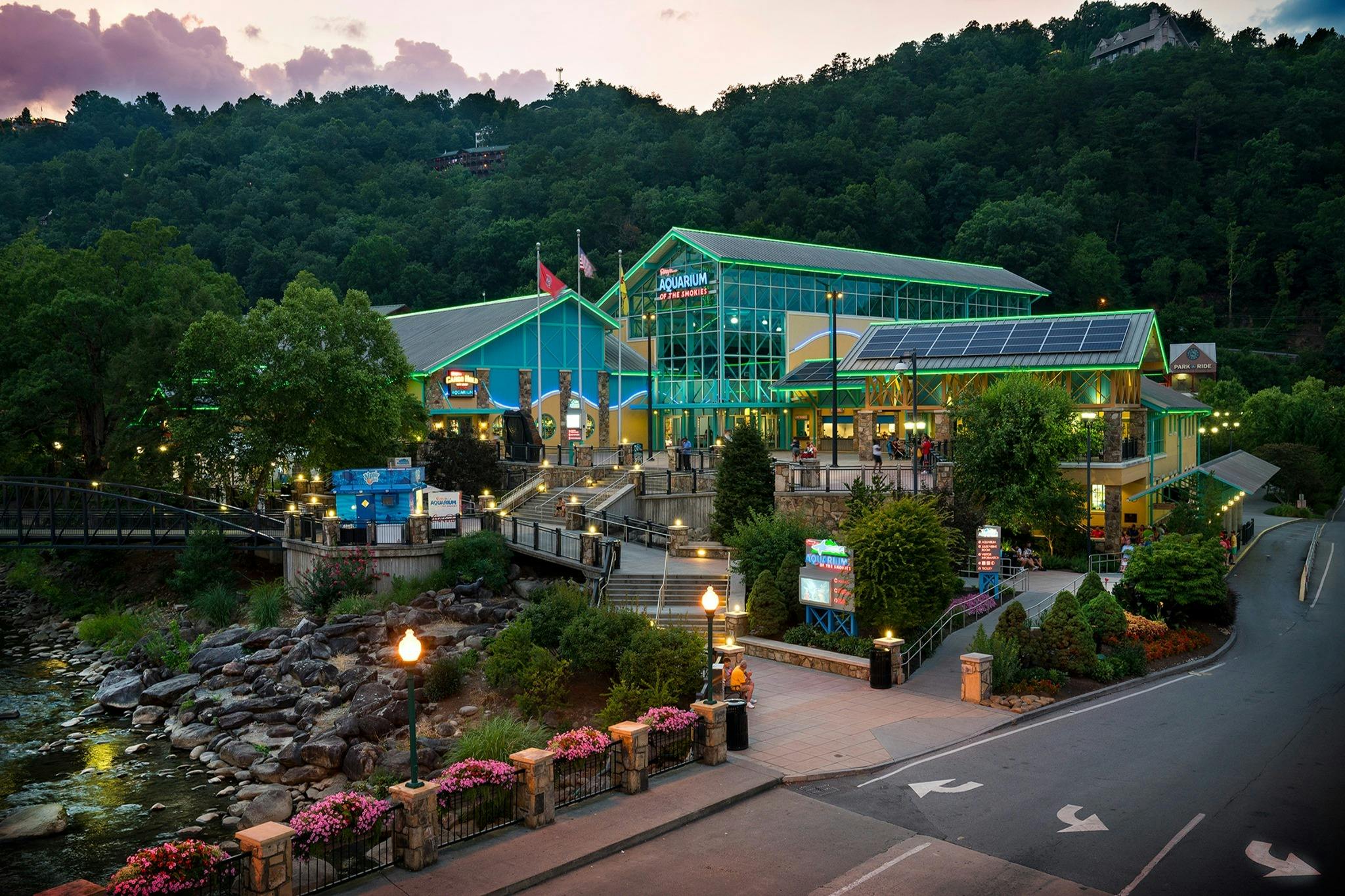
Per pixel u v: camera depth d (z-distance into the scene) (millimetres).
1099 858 16156
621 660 26328
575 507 42938
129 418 52344
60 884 19469
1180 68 174750
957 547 39625
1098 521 48562
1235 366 122500
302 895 14719
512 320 66875
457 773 17594
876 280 80250
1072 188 146625
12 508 59000
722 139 172750
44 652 41281
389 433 50156
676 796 18984
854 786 19906
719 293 70750
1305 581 42844
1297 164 158875
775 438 73500
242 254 146000
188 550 44344
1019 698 25859
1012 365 54375
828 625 31547
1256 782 19734
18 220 178750
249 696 31250
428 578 38500
